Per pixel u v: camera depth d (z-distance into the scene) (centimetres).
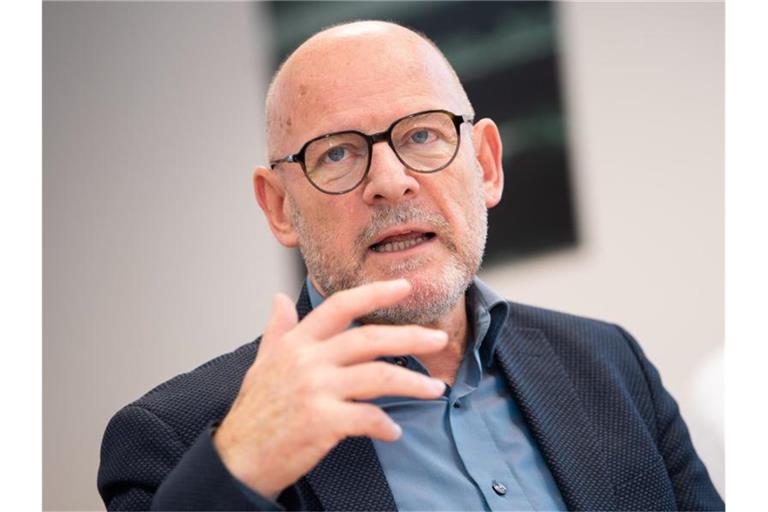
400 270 207
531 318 259
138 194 378
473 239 218
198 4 386
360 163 210
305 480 195
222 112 384
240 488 156
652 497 222
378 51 215
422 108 212
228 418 168
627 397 239
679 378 379
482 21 387
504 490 209
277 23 387
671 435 247
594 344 253
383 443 210
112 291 373
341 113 210
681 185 385
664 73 388
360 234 207
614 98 388
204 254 378
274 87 225
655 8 389
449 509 204
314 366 156
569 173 385
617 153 386
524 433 226
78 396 368
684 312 382
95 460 366
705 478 247
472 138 237
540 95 387
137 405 209
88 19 380
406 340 156
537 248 384
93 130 377
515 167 386
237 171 382
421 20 387
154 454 198
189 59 384
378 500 196
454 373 231
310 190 212
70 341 369
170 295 375
